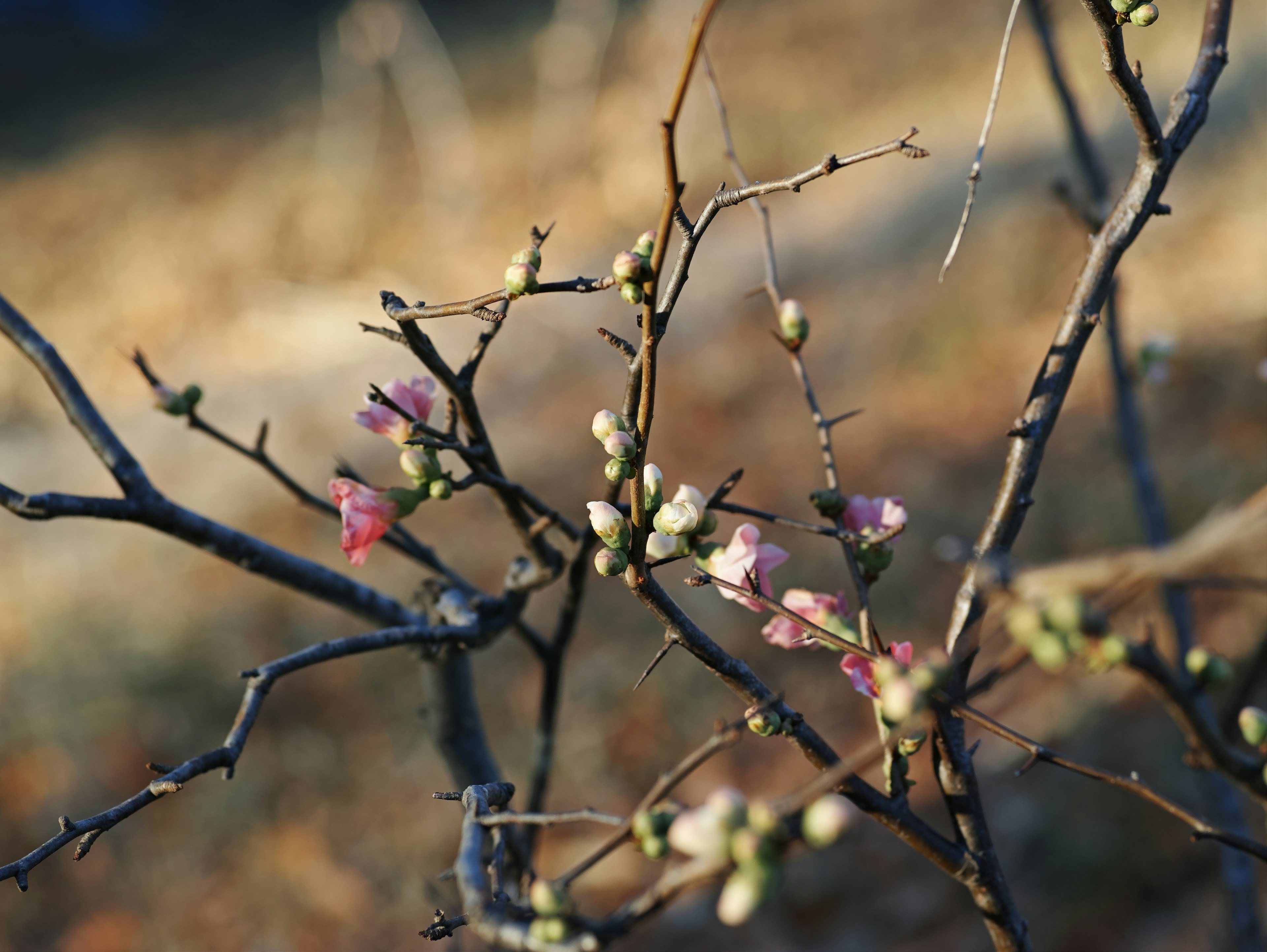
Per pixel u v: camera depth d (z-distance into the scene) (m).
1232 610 3.63
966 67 9.09
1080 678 3.88
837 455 5.40
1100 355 5.21
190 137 12.80
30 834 4.18
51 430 7.39
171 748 4.45
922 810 3.58
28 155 13.67
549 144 9.65
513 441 6.21
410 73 11.39
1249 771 1.09
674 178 0.84
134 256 9.61
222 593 5.29
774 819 0.72
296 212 9.58
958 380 5.67
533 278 0.98
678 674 4.37
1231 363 4.85
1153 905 3.13
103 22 19.52
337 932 3.68
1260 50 6.71
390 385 1.30
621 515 0.97
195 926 3.79
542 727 1.86
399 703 4.52
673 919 3.56
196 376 7.77
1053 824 3.46
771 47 10.73
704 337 6.72
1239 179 5.96
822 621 1.23
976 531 4.63
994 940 1.10
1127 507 4.39
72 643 5.03
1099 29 1.05
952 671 1.05
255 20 18.69
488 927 0.80
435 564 1.63
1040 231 6.20
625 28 11.92
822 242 7.32
